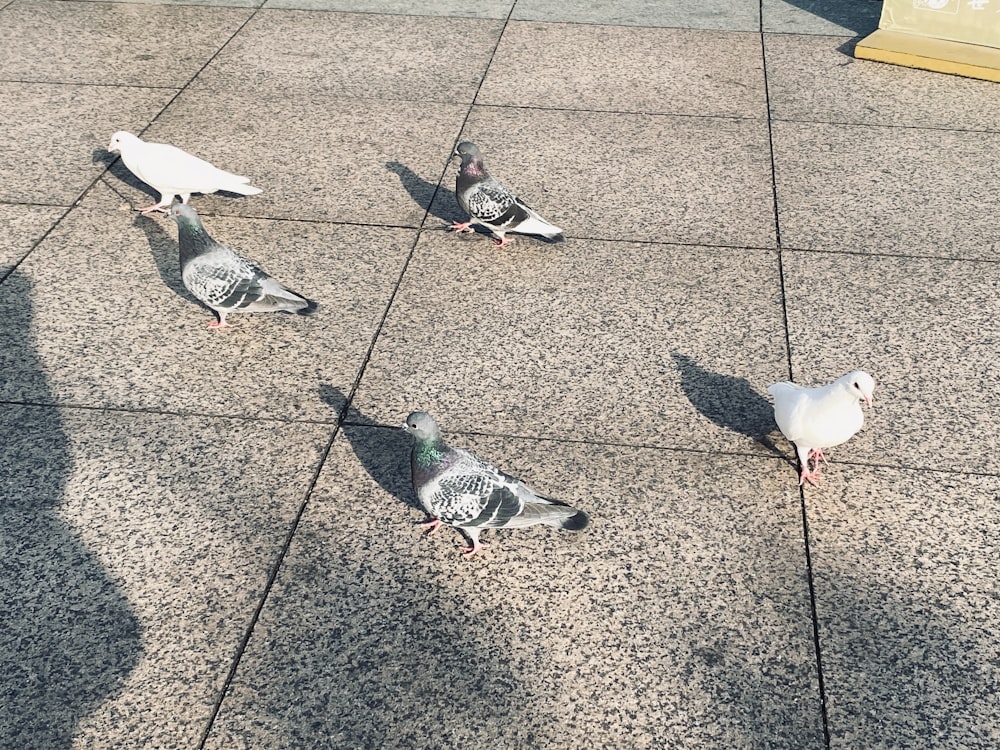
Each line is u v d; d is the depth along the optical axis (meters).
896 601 1.33
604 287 1.92
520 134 2.42
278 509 1.46
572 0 3.13
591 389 1.68
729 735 1.17
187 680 1.22
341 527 1.43
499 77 2.67
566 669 1.25
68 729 1.17
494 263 1.99
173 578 1.35
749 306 1.87
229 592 1.33
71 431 1.58
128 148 2.04
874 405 1.64
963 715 1.19
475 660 1.25
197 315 1.84
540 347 1.77
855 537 1.42
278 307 1.75
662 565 1.38
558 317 1.84
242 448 1.56
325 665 1.25
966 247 2.03
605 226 2.10
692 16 3.03
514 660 1.26
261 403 1.65
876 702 1.21
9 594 1.32
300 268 1.97
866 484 1.50
